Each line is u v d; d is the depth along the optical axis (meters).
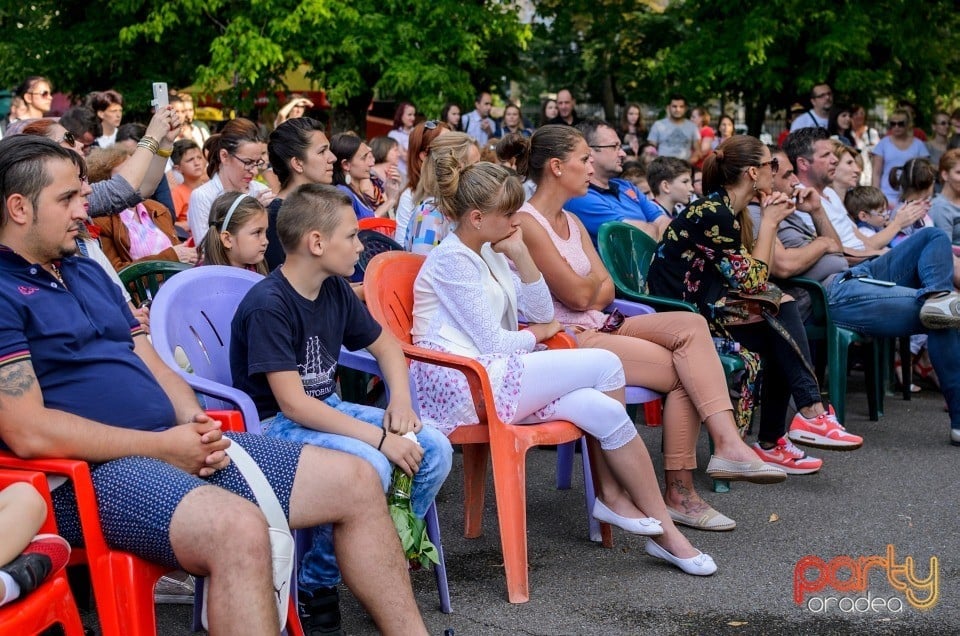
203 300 3.28
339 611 3.06
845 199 6.82
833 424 4.65
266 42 12.29
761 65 14.38
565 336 3.90
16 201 2.51
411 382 3.52
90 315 2.71
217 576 2.33
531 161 4.21
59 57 14.31
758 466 3.91
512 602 3.30
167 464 2.50
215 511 2.35
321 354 3.05
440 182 3.55
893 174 7.69
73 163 2.59
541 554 3.75
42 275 2.59
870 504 4.32
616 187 6.08
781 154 5.30
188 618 3.16
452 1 13.16
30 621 2.12
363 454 2.87
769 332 4.71
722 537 3.92
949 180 6.70
